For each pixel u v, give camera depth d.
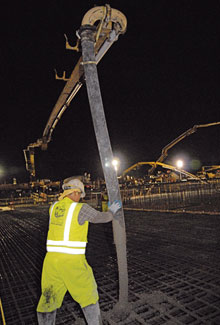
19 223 10.66
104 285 3.32
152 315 2.51
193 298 2.79
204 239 5.33
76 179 2.29
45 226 9.09
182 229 6.52
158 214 9.77
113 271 3.86
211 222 7.10
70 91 5.74
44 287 1.97
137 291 3.05
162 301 2.78
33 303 2.98
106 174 2.43
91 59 2.48
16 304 2.96
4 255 5.39
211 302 2.69
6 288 3.49
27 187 47.03
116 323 2.39
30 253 5.39
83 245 2.02
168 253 4.56
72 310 2.70
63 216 2.03
